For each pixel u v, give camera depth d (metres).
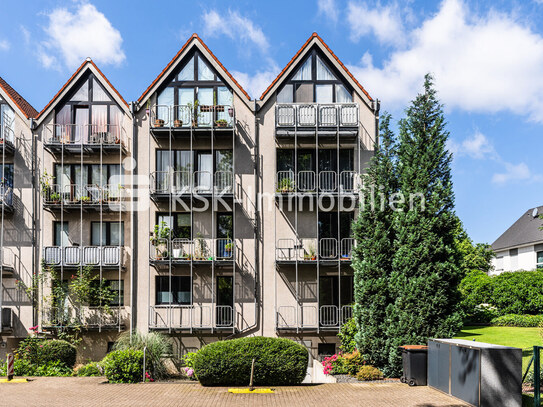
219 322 18.52
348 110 18.84
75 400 11.70
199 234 18.97
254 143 19.22
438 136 15.76
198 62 19.56
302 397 11.99
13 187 19.36
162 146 19.41
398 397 11.82
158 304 18.81
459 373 11.37
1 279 18.78
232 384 13.60
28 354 16.25
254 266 18.75
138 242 18.98
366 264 16.08
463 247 37.25
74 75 19.50
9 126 19.59
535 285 26.34
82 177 19.06
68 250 18.47
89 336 18.48
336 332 18.27
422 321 14.64
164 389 13.04
